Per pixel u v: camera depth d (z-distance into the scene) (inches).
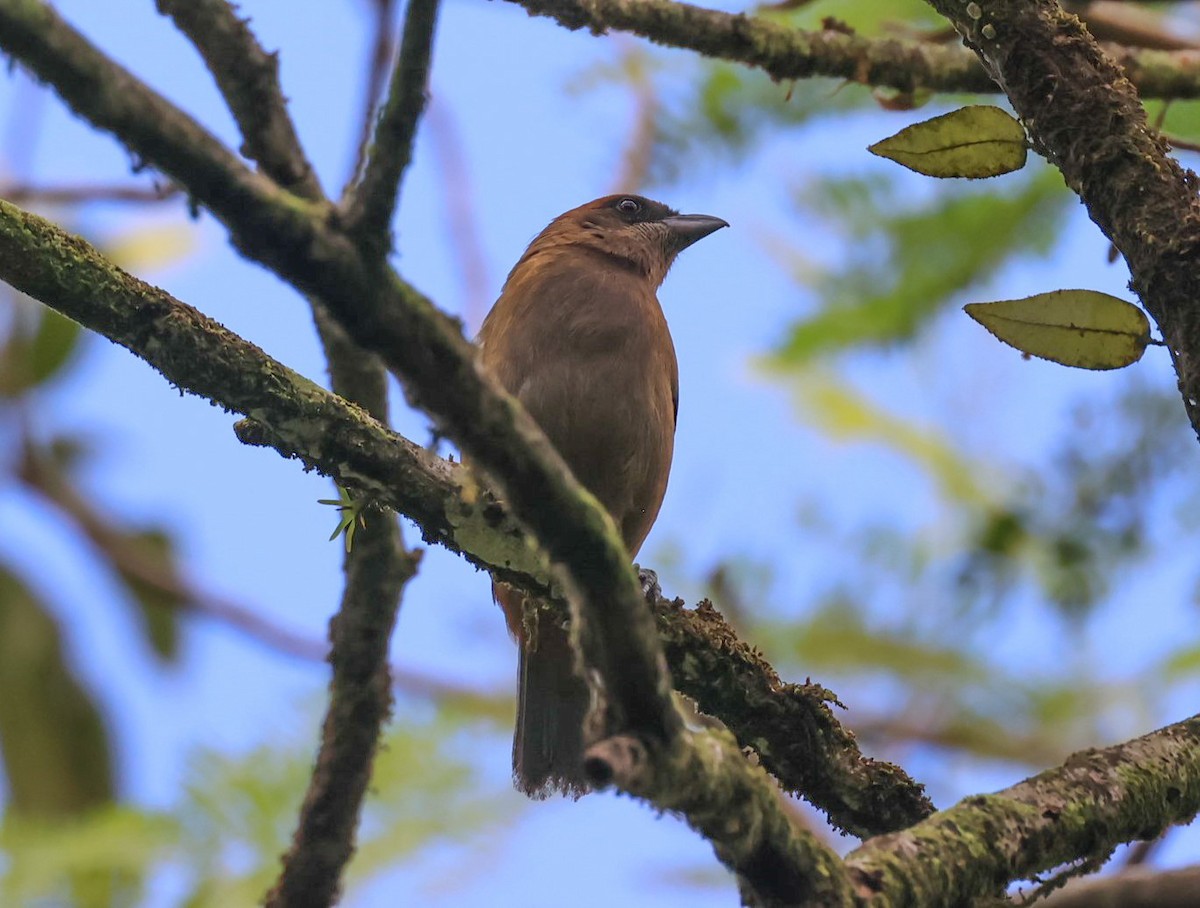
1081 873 254.8
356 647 362.0
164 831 383.6
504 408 187.2
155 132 171.2
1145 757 257.4
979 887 227.5
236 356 287.6
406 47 173.6
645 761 185.9
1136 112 264.8
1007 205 447.2
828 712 319.0
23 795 493.7
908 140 264.4
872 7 464.1
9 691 500.1
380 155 176.6
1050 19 269.4
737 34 389.4
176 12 227.0
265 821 386.6
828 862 207.8
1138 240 257.0
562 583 196.9
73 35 167.2
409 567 362.9
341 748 360.8
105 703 510.6
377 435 300.4
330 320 188.2
